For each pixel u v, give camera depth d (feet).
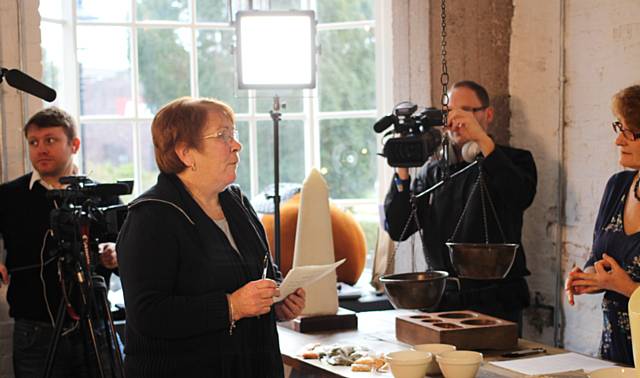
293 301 8.10
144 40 14.51
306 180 10.27
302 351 8.85
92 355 10.31
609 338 9.23
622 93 8.93
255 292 7.07
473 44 13.24
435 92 13.12
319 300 10.12
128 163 14.53
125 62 14.42
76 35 14.06
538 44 12.92
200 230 7.26
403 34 13.38
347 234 13.85
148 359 7.12
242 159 15.03
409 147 8.96
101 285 9.73
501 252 8.29
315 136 15.11
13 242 10.85
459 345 8.50
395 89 13.61
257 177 15.10
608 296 9.25
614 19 11.54
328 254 10.17
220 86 14.90
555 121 12.68
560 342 12.71
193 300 7.02
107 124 14.35
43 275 10.72
